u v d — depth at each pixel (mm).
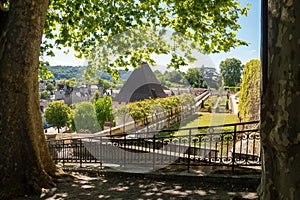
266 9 1805
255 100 11383
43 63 10031
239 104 14906
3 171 5250
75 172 7262
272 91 1654
